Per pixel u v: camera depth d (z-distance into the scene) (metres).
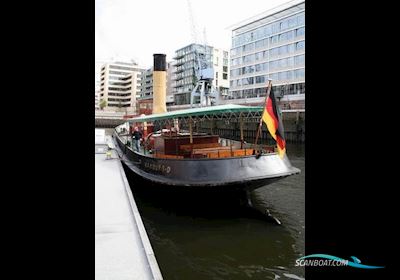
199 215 9.19
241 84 52.44
